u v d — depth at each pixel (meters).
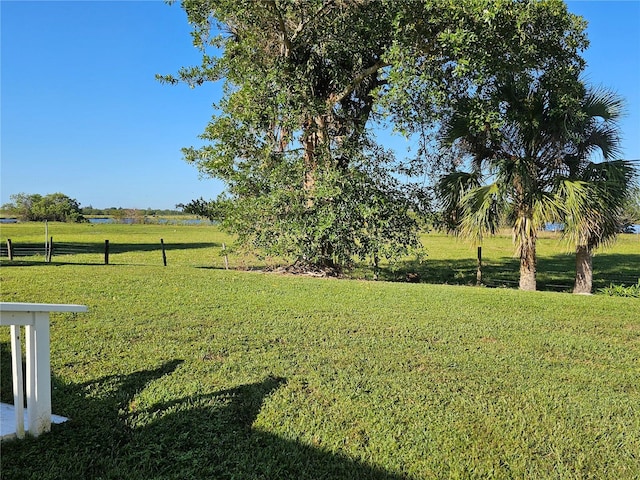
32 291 8.51
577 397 4.12
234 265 16.98
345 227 11.28
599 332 6.52
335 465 2.91
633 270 18.17
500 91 10.61
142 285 9.51
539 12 9.59
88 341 5.46
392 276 15.06
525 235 10.80
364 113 12.95
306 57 12.12
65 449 2.94
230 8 10.77
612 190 10.10
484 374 4.67
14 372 3.00
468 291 9.91
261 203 11.27
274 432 3.29
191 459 2.90
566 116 9.98
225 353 5.16
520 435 3.37
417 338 5.96
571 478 2.84
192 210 13.35
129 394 3.91
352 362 4.92
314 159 11.87
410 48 10.16
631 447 3.24
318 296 8.83
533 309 8.02
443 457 3.04
